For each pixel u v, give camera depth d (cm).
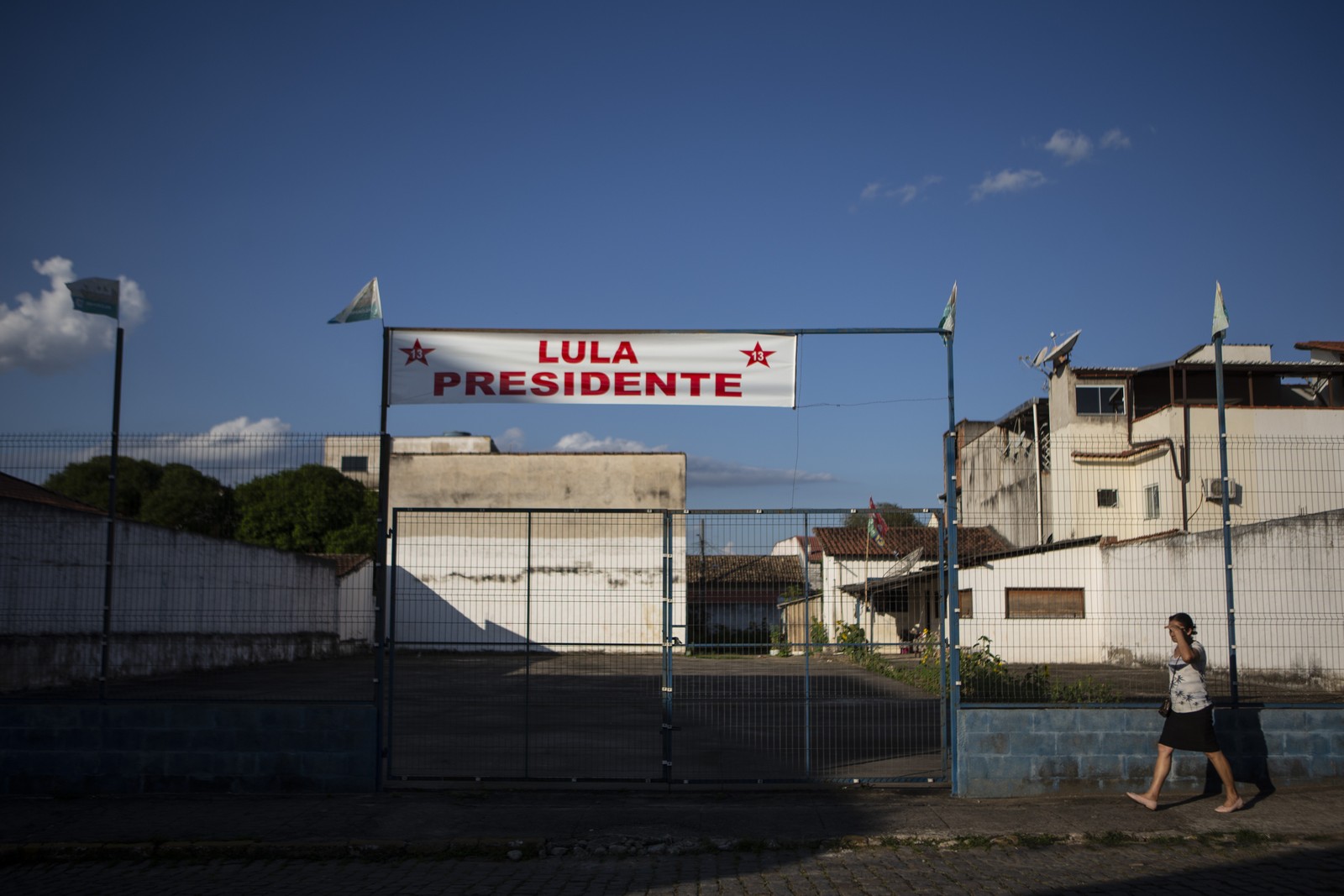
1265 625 970
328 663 1569
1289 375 3356
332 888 663
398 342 971
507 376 975
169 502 1270
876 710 1457
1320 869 676
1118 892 626
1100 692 970
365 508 3694
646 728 1371
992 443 3825
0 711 932
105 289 938
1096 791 896
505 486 3738
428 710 1579
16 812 859
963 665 1001
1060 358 3428
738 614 986
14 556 976
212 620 1062
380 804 880
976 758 901
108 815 844
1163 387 3450
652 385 980
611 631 2030
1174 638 855
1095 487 1103
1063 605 1020
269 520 3572
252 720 928
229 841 762
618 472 3734
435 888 662
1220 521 2267
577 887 661
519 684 1919
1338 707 919
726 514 979
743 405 980
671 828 795
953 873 678
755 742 1230
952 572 927
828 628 1120
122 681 992
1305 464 981
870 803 880
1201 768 901
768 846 754
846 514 966
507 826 802
